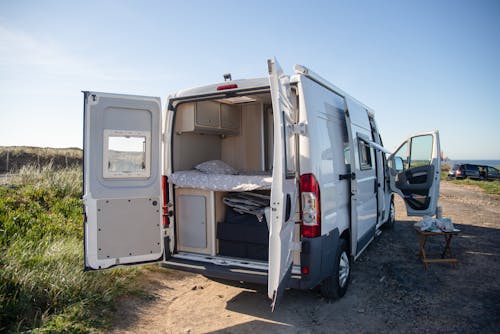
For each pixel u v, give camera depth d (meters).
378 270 5.07
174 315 3.69
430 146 7.08
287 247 3.07
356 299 4.06
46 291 3.53
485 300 4.00
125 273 4.51
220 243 4.17
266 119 5.82
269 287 2.78
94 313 3.52
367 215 5.14
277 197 2.87
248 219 4.12
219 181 4.00
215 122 5.06
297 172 3.39
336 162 4.00
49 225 5.48
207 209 4.19
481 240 6.77
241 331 3.34
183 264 3.93
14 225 5.16
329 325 3.45
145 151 4.05
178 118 4.62
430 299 4.04
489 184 19.06
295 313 3.72
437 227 5.27
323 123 3.83
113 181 3.89
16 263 3.82
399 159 7.39
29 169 8.27
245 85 3.81
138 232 3.99
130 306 3.83
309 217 3.31
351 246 4.20
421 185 7.02
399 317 3.60
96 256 3.78
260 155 5.75
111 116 3.88
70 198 6.95
